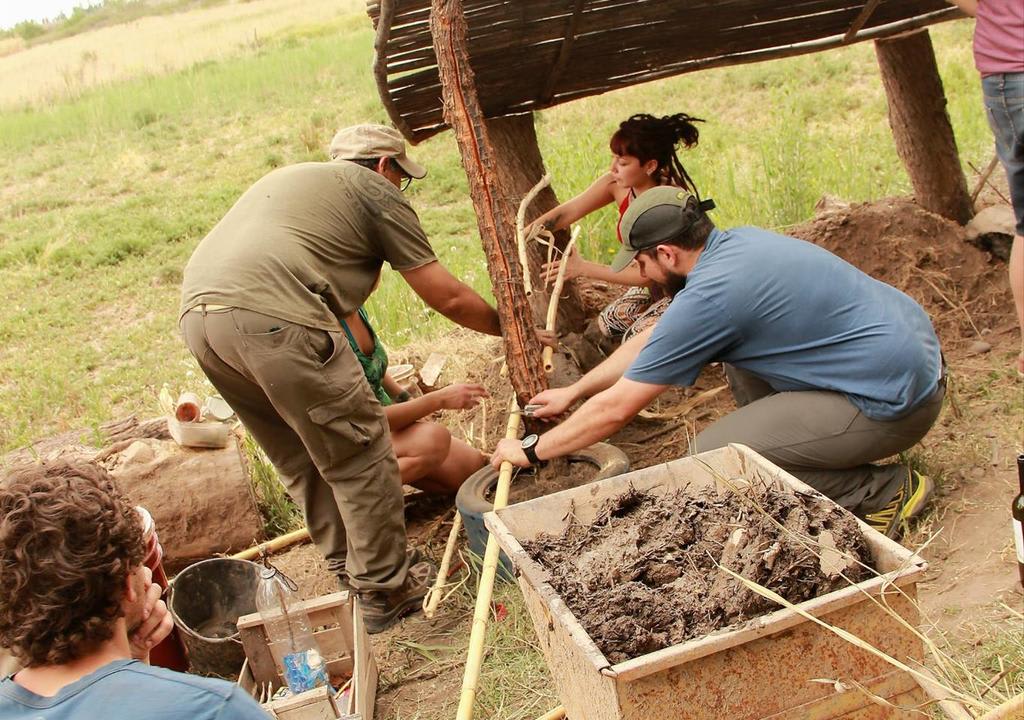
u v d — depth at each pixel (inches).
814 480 145.4
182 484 184.2
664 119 187.2
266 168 528.4
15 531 68.1
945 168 230.2
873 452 142.7
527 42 185.8
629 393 138.1
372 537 150.6
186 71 840.9
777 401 144.4
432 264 155.4
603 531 114.4
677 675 88.3
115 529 71.2
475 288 308.5
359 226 149.8
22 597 67.6
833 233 226.4
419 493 190.7
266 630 136.1
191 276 142.8
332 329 142.3
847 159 336.5
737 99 500.1
